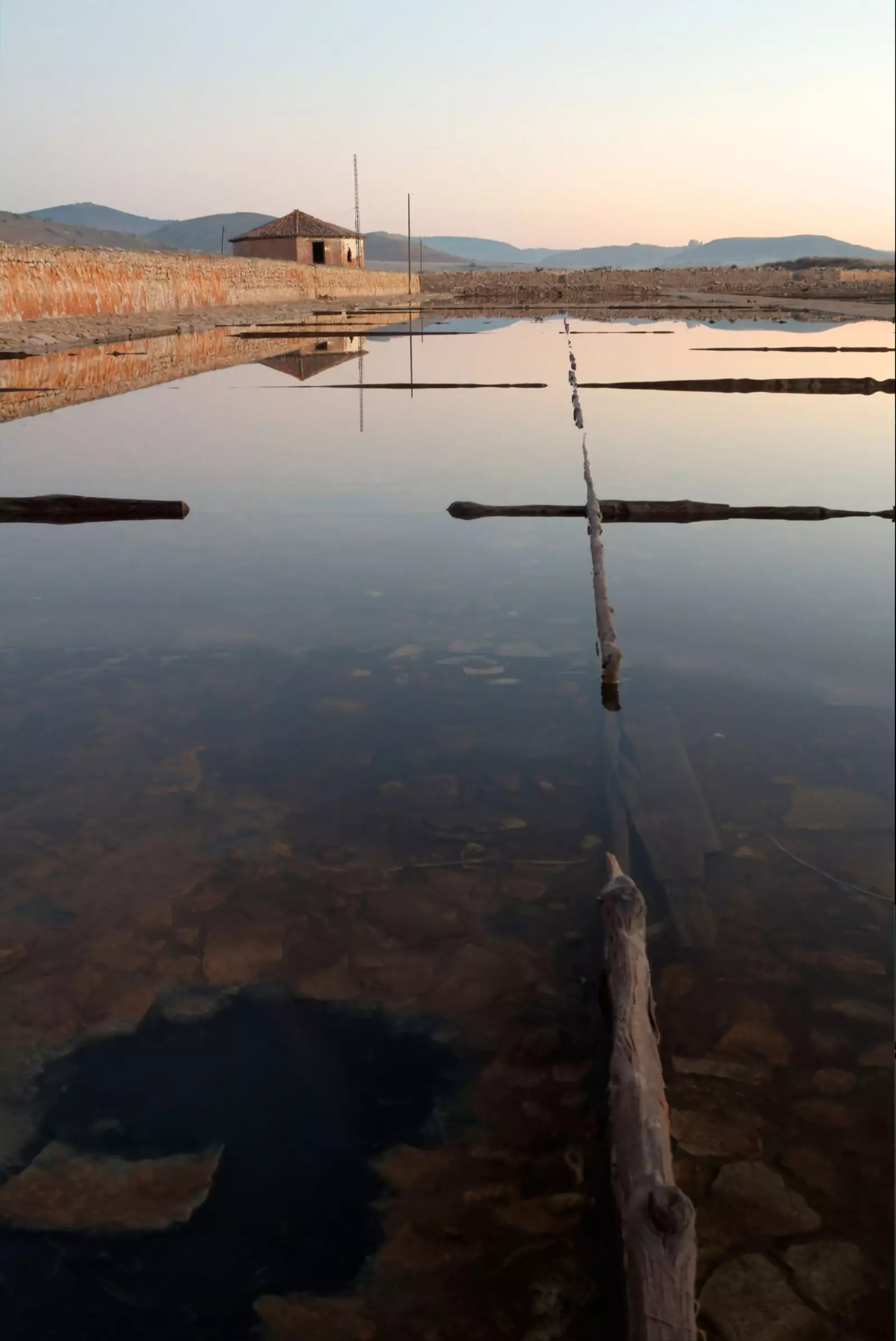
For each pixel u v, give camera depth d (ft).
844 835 9.21
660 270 261.24
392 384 44.52
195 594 15.94
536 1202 5.54
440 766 10.36
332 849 8.89
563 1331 4.84
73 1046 6.66
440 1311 4.97
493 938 7.72
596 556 17.17
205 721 11.36
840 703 12.19
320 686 12.38
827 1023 6.89
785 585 16.90
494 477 25.41
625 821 9.34
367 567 17.51
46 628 14.35
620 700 12.10
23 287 55.47
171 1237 5.38
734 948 7.65
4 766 10.23
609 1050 6.48
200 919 7.91
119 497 22.63
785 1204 5.53
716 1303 4.98
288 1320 4.92
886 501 23.32
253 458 27.73
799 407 38.60
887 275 226.38
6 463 26.32
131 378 45.14
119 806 9.53
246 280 95.20
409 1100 6.24
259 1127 6.06
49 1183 5.68
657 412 37.19
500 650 13.65
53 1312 4.98
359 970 7.39
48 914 7.93
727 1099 6.25
